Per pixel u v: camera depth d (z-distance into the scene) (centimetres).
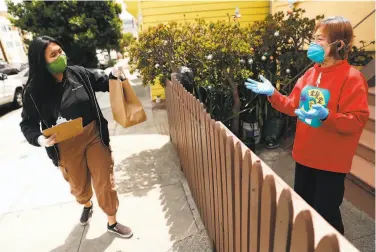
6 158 427
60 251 223
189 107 218
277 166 323
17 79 886
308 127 168
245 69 329
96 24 1437
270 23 342
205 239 221
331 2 420
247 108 360
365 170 241
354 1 376
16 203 296
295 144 184
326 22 142
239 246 136
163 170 336
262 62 359
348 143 156
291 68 360
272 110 358
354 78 142
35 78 177
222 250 180
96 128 207
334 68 150
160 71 376
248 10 603
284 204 82
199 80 334
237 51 313
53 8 1347
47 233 244
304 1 484
